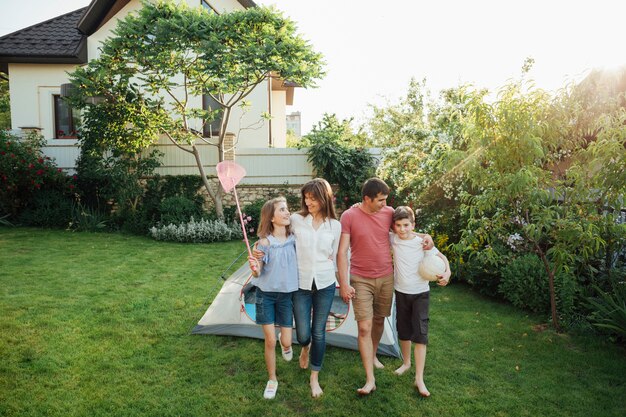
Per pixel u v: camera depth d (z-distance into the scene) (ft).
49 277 21.75
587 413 10.50
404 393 11.32
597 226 13.84
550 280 15.31
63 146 40.98
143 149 39.91
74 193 38.14
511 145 13.82
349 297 10.98
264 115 43.37
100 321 16.03
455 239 24.43
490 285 19.43
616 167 12.85
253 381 11.93
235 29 33.42
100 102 35.88
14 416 10.11
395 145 34.24
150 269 24.14
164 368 12.59
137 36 32.63
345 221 11.35
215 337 14.79
